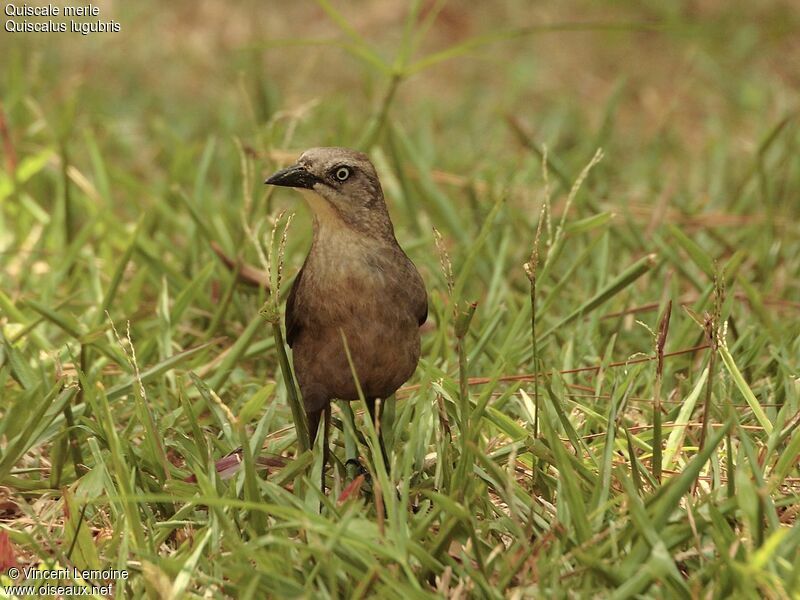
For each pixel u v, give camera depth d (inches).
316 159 316.8
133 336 429.4
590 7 914.7
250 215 494.0
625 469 303.3
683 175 642.2
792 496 306.5
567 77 824.9
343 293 312.3
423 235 526.9
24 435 323.9
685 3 906.7
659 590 266.1
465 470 299.4
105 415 315.6
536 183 590.9
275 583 264.1
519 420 368.8
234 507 297.4
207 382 383.9
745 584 252.1
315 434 327.6
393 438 341.7
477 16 911.0
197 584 277.9
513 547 280.7
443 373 353.1
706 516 286.5
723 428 274.8
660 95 796.0
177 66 799.1
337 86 792.3
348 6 916.6
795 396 346.6
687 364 400.8
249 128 654.5
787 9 897.5
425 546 285.1
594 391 382.0
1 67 742.5
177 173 576.4
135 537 290.5
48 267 500.4
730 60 829.2
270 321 308.5
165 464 313.6
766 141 530.9
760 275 485.7
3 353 383.6
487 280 480.1
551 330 400.2
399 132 573.9
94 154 557.0
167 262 498.0
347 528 272.8
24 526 322.0
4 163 597.0
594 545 273.1
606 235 463.2
